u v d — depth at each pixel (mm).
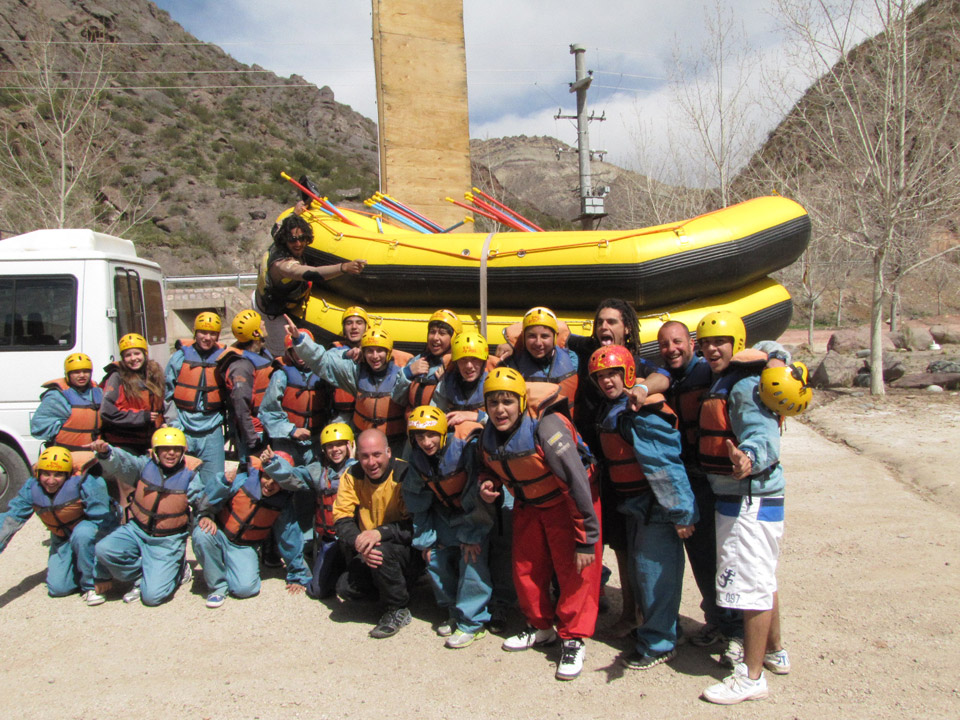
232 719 3523
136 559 4988
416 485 4312
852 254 21391
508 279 5746
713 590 4043
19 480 7043
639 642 3961
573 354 4309
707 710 3467
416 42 8609
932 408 11125
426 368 4695
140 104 68625
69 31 71562
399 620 4469
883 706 3465
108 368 5801
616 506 4184
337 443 4789
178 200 55125
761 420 3404
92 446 4801
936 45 13203
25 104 25406
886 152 12438
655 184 21219
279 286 6406
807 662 3926
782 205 6035
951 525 6082
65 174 23844
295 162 68312
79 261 7180
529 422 3721
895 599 4703
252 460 5078
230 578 4996
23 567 5785
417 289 6027
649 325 5707
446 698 3662
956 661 3885
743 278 5848
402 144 8508
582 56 19359
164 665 4082
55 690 3832
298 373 5609
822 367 13953
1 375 7004
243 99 82250
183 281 27922
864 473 7809
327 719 3502
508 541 4496
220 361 5855
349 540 4457
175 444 4910
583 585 3830
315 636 4422
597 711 3498
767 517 3482
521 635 4211
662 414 3615
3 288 7105
